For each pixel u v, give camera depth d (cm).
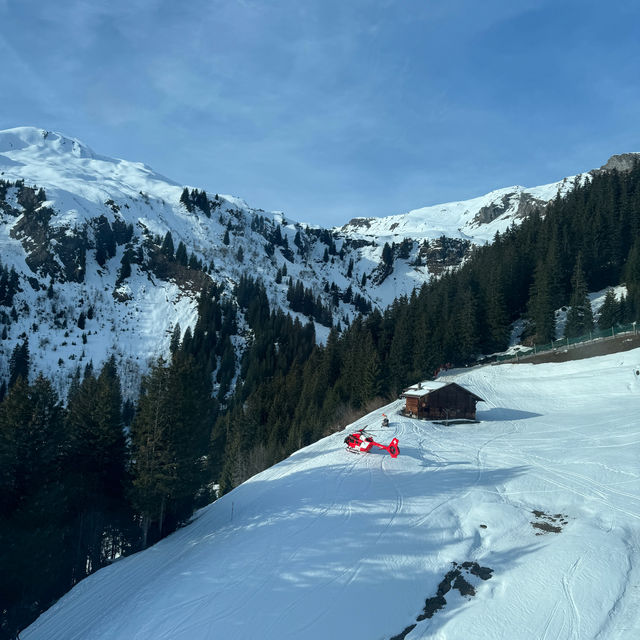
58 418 2827
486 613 1339
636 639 1199
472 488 2384
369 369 6019
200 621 1429
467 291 8494
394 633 1302
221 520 2528
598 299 8131
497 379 6000
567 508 2069
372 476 2662
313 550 1795
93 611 1841
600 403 4638
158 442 2816
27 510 2414
